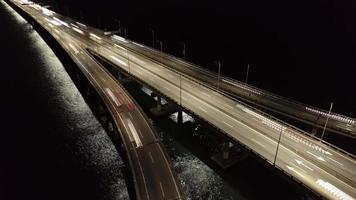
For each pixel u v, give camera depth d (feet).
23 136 284.61
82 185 228.84
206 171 239.09
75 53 412.36
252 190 221.87
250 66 422.82
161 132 284.61
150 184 195.42
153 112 310.04
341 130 249.34
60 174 239.71
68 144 271.69
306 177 186.50
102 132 286.66
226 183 228.22
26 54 481.46
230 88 315.17
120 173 238.07
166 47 495.00
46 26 541.75
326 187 178.70
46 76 405.18
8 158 257.55
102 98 294.66
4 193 225.56
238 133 227.40
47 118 310.86
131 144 231.91
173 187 193.77
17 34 577.84
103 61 418.72
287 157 203.62
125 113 271.90
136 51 416.87
